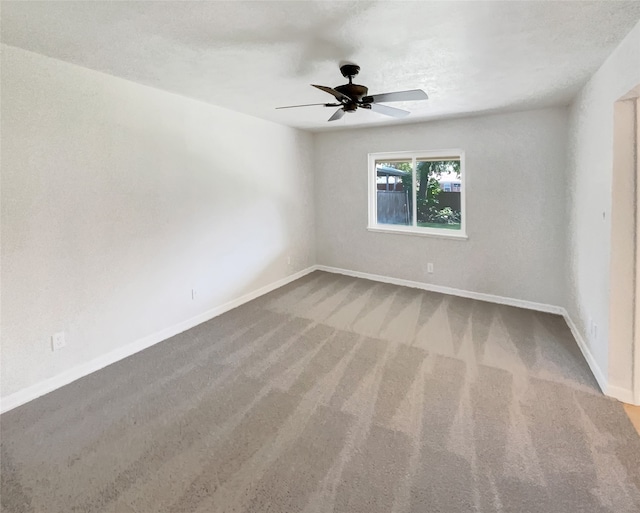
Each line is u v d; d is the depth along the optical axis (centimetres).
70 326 266
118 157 291
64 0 165
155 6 171
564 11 175
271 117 436
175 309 351
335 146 540
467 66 254
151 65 255
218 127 386
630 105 220
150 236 323
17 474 179
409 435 205
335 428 212
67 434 209
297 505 160
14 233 233
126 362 296
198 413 228
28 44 219
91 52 231
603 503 159
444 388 252
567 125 368
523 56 235
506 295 428
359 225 538
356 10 174
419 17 181
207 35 203
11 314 234
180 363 293
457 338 333
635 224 223
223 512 157
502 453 190
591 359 276
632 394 230
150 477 177
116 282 296
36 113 238
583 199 304
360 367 282
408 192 504
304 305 428
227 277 413
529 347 312
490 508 157
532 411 224
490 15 180
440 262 473
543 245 398
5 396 233
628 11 176
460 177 456
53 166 250
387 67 255
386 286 502
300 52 228
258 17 182
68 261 262
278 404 236
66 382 264
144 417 224
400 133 479
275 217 487
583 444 195
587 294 291
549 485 169
